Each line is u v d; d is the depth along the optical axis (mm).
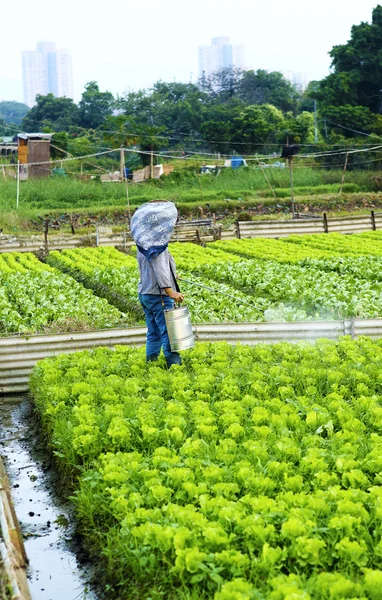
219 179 46781
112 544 6438
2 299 15883
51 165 48625
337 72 59844
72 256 23906
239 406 8617
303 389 9906
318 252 23047
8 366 11945
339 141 51938
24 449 9742
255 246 25062
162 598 5602
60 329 13352
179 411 8641
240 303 15508
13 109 173250
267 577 5465
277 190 42750
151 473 6863
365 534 5816
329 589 5055
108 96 76438
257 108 65750
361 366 10508
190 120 65812
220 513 6008
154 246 10484
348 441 7641
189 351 11508
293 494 6543
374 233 27906
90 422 8383
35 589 6488
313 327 12805
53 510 7988
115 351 11812
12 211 34062
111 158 62969
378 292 16438
